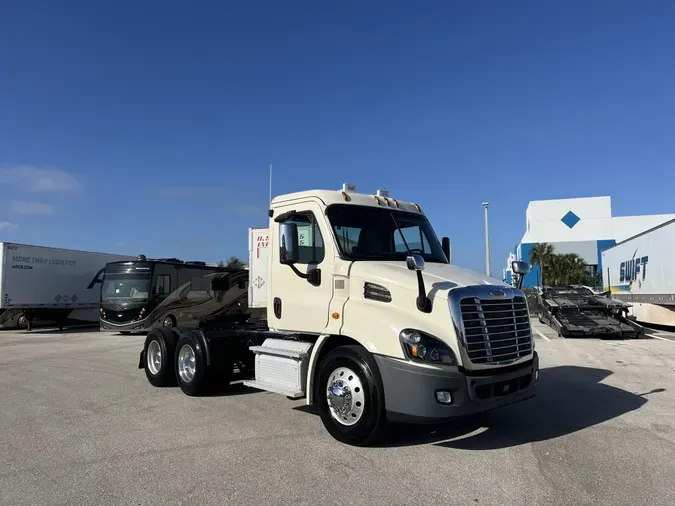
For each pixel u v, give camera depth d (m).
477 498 4.17
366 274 5.70
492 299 5.38
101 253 26.69
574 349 13.79
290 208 6.60
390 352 5.09
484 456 5.14
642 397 7.79
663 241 17.44
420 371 4.89
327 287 6.00
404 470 4.77
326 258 6.05
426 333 5.04
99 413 6.99
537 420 6.46
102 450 5.42
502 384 5.29
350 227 6.24
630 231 55.34
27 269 22.39
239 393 8.23
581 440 5.65
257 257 8.29
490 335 5.29
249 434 5.92
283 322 6.46
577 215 57.09
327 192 6.36
